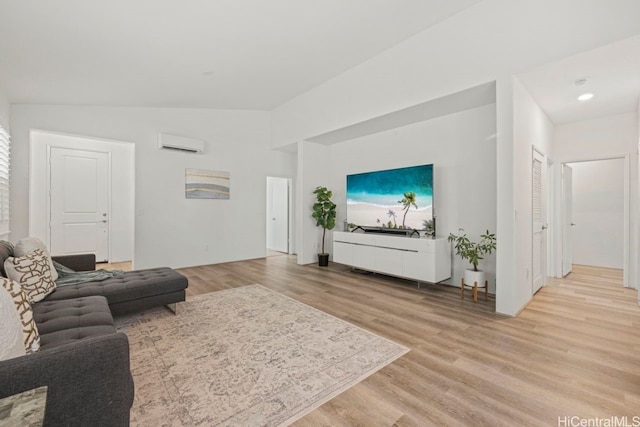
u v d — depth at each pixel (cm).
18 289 144
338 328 262
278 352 218
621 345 228
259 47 339
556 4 256
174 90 429
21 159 378
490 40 294
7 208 351
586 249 548
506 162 288
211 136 564
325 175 590
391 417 151
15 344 115
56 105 409
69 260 309
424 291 380
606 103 353
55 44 260
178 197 526
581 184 551
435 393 171
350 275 472
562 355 213
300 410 156
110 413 108
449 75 326
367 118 419
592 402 162
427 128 426
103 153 563
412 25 335
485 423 146
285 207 712
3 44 248
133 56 305
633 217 388
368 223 488
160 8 237
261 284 416
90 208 550
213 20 269
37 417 66
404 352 218
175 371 192
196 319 282
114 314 258
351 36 348
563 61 256
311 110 520
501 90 288
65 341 154
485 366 199
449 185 404
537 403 162
